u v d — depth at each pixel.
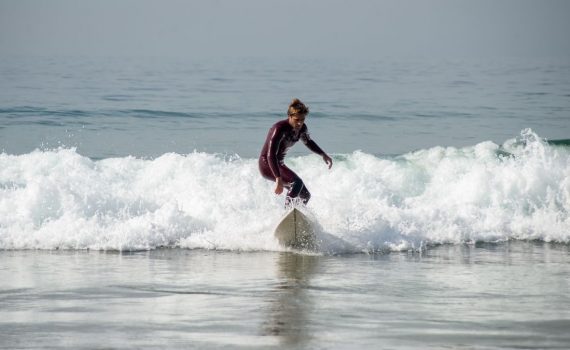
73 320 24.19
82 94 125.56
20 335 22.33
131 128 88.50
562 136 87.38
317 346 21.30
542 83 162.00
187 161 50.53
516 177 46.56
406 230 40.47
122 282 30.52
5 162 51.53
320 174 50.16
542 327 23.56
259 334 22.52
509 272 33.09
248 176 47.97
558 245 40.16
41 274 32.09
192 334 22.50
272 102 120.56
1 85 140.50
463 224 42.38
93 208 41.91
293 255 36.84
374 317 24.77
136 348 21.03
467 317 24.81
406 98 128.12
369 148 77.12
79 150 72.88
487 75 198.38
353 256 36.69
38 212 41.12
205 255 36.75
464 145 80.75
